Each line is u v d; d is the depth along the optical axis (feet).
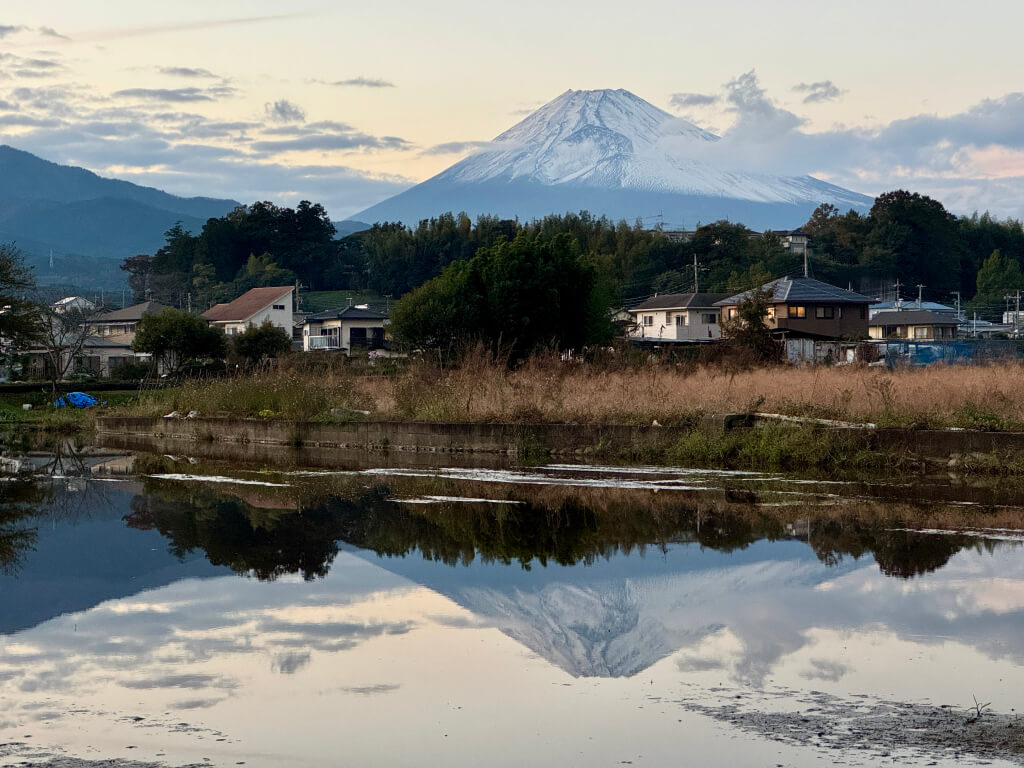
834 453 57.93
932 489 50.31
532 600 30.81
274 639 27.12
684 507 46.26
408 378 85.51
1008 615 28.27
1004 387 65.26
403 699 22.54
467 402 75.51
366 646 26.43
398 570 34.88
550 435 68.13
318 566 35.63
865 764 18.28
